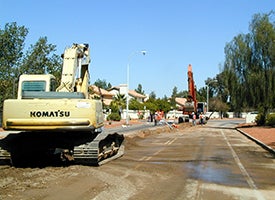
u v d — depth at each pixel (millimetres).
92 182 10094
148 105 93688
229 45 48219
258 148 21688
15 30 41875
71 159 13445
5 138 13156
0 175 10898
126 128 44000
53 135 13391
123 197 8664
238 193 9430
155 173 12156
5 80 39688
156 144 24031
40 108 12023
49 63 43094
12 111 12023
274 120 46438
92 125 12203
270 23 46188
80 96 12508
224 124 63312
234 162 15367
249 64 46281
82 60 14578
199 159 16125
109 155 15359
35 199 8109
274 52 44281
